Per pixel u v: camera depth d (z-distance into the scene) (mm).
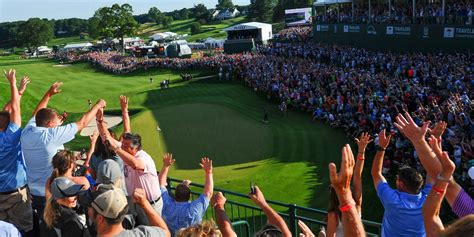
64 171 6980
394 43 56688
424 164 5340
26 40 188375
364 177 25219
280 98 47531
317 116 39625
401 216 5910
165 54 101312
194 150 35312
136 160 7699
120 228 5258
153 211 5887
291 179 26656
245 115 44562
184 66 81062
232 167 30531
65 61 121500
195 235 5133
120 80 81625
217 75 69438
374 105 32938
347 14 67438
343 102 37969
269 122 41125
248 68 62562
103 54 113500
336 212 5570
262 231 5719
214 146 35688
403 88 35469
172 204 7965
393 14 57875
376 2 67000
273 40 86375
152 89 66875
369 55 54938
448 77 35156
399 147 24797
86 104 62281
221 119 43219
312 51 65000
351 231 4426
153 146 37281
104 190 5273
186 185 8250
